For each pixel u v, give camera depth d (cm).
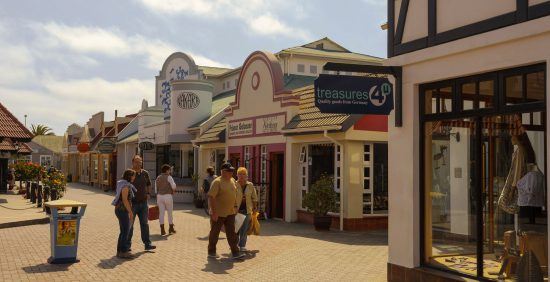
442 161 834
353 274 962
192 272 985
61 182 2131
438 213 844
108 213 2086
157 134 3116
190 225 1694
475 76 761
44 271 979
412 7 852
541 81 669
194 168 2717
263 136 1972
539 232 716
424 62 826
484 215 781
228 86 3272
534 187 720
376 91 873
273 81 1906
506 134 754
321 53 2752
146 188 1197
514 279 738
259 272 986
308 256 1140
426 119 841
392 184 882
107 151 3941
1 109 2955
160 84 3494
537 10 656
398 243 867
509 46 693
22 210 2092
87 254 1161
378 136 1588
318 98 840
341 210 1571
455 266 807
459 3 766
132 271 989
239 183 1177
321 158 1717
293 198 1814
